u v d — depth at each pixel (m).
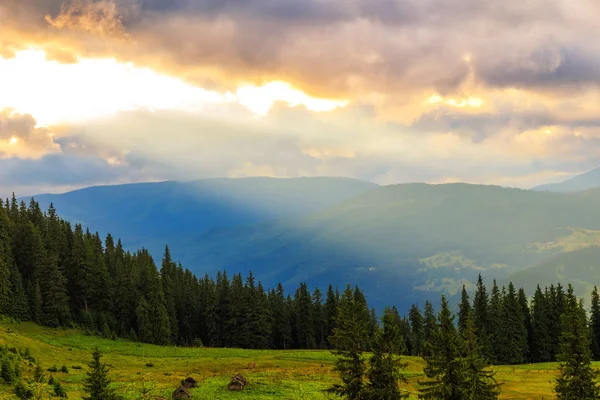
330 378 69.69
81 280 119.62
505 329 114.44
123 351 99.06
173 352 102.25
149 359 93.12
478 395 46.22
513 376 85.12
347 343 47.03
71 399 55.59
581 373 51.09
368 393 45.16
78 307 120.44
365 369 46.84
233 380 60.62
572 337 51.56
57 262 120.25
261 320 126.19
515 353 113.19
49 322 105.94
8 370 56.59
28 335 94.62
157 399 54.53
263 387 61.31
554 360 116.81
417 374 80.75
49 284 108.12
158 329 118.06
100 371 43.44
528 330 125.00
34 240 116.88
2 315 99.62
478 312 124.06
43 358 79.31
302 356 98.31
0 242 113.12
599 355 112.81
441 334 44.38
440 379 45.59
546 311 120.00
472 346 50.19
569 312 53.69
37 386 53.88
